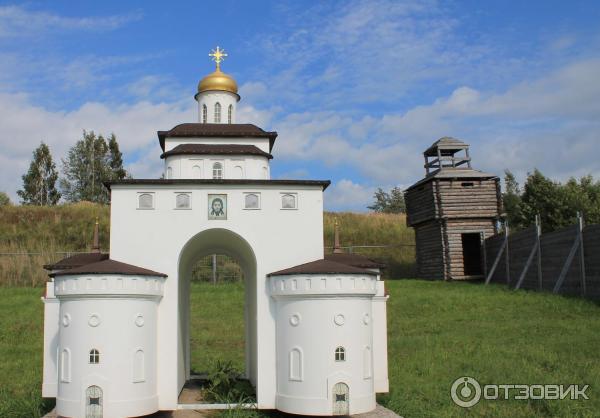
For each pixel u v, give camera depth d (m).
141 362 15.93
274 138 21.80
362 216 61.28
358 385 15.91
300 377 15.99
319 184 17.97
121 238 17.20
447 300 33.81
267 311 17.22
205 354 26.50
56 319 18.30
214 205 17.61
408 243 54.62
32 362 24.89
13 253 45.38
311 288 16.08
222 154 20.45
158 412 16.89
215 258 42.94
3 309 33.84
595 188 64.31
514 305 31.64
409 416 17.16
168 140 21.12
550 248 33.53
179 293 18.17
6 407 17.98
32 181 82.31
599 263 29.38
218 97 23.59
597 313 28.05
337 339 15.93
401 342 25.78
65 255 46.09
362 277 16.39
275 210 17.78
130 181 17.31
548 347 23.67
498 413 17.50
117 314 15.63
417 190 43.84
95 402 15.25
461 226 41.22
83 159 85.00
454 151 43.88
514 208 63.91
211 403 17.58
